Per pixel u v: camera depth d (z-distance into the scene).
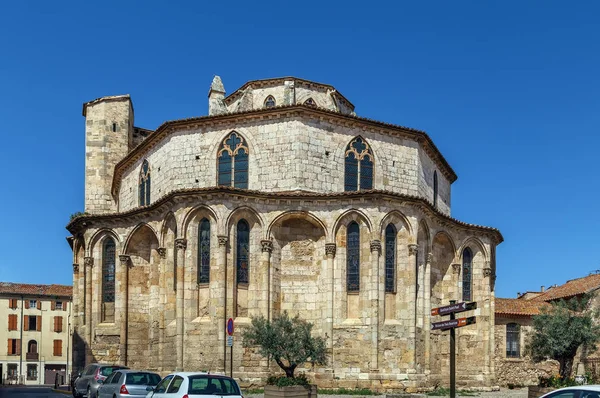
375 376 41.16
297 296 44.00
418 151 49.66
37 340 102.69
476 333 50.34
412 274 43.19
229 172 46.41
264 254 43.09
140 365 47.75
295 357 35.56
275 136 45.88
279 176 45.25
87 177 61.06
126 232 48.72
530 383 56.41
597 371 57.38
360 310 42.56
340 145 46.59
